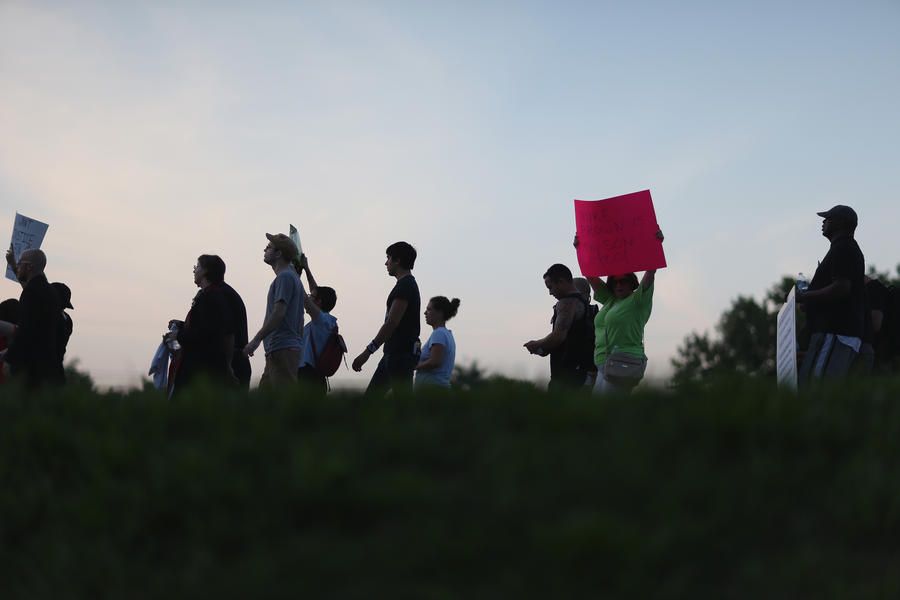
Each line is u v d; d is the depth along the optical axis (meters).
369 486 4.21
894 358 10.14
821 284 8.82
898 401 5.12
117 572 3.84
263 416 5.08
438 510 4.12
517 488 4.21
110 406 5.50
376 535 4.02
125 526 4.12
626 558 3.65
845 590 3.52
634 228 8.98
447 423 5.05
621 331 8.95
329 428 5.06
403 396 5.55
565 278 9.59
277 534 4.06
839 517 3.97
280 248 9.99
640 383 5.73
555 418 4.93
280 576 3.76
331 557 3.85
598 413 4.98
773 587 3.60
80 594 3.77
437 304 10.47
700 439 4.60
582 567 3.66
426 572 3.76
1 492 4.47
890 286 10.32
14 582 3.95
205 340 9.34
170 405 5.25
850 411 4.95
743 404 4.76
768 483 4.20
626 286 9.22
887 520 3.91
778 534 3.94
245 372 10.27
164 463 4.48
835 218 8.72
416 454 4.64
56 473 4.67
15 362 9.31
